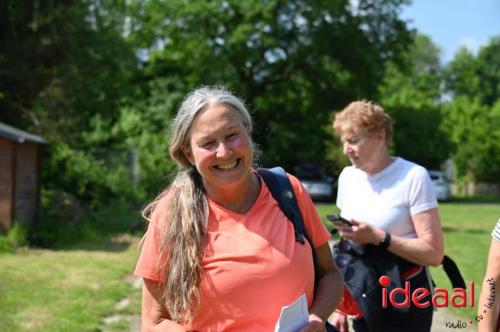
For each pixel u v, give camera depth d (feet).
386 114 11.64
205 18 89.35
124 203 61.57
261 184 8.45
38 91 57.72
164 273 7.98
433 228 11.05
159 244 8.00
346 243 11.50
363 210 11.55
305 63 97.60
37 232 40.91
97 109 69.87
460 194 141.90
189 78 93.71
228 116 7.89
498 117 142.61
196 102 7.99
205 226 7.95
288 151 105.81
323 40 92.99
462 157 139.33
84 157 60.80
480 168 138.51
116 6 72.13
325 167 100.73
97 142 74.02
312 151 103.30
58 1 56.34
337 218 11.09
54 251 37.17
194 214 7.91
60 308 22.58
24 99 57.82
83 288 26.16
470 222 63.46
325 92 102.94
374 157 11.47
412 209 11.13
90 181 57.98
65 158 57.00
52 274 29.25
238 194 8.13
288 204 8.36
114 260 34.09
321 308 8.39
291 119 106.32
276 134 105.09
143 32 91.97
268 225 8.09
